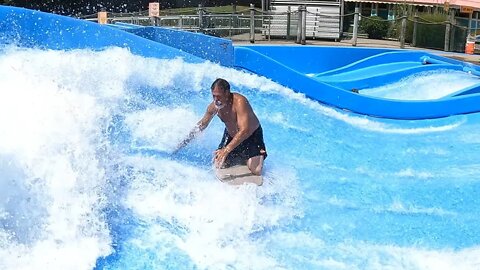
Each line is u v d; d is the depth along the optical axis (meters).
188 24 19.47
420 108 9.76
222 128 7.30
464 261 4.96
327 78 12.60
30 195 4.66
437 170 7.30
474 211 6.07
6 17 7.26
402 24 18.84
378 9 23.22
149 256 4.57
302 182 6.45
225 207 5.41
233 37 19.44
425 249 5.16
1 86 5.88
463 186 6.73
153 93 7.64
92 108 6.09
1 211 4.46
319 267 4.70
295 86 9.75
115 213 5.04
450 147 8.38
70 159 5.13
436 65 12.78
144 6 30.41
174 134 6.74
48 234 4.48
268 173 6.44
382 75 12.30
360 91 12.07
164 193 5.49
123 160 5.86
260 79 9.58
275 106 8.95
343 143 8.14
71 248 4.43
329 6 20.22
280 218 5.47
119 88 7.09
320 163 7.22
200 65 8.73
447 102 9.88
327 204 5.97
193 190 5.62
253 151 6.02
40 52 7.08
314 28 19.80
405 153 7.98
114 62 7.40
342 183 6.62
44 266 4.16
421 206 6.14
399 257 4.98
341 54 14.04
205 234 4.98
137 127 6.63
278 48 13.75
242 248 4.86
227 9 29.45
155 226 4.98
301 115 8.89
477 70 13.34
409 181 6.86
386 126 9.35
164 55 8.42
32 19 7.41
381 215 5.83
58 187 4.86
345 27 22.00
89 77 6.90
